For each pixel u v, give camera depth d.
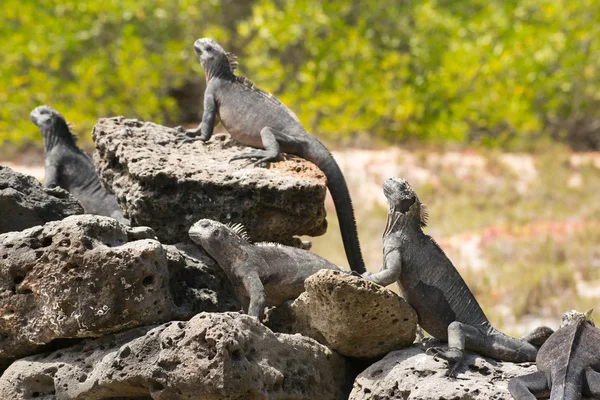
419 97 39.41
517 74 39.19
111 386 8.61
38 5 40.97
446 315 9.62
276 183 10.46
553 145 38.53
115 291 8.89
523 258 24.47
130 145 11.33
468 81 39.09
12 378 9.34
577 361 8.38
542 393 8.35
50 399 9.23
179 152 11.58
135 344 8.55
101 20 40.06
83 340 9.41
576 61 39.62
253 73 40.22
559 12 41.09
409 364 8.97
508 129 39.16
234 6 42.69
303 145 11.68
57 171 13.12
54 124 13.48
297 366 9.07
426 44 41.19
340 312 9.16
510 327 19.08
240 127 11.96
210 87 12.34
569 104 40.31
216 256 9.74
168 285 9.33
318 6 40.91
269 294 9.92
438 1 44.97
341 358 9.74
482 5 44.91
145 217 10.61
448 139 38.25
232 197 10.48
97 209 12.91
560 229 27.19
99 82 37.31
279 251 9.96
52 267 9.04
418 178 33.78
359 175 33.59
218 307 9.87
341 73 39.41
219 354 8.09
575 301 20.59
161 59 38.72
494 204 31.38
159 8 41.16
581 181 34.25
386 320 9.29
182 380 8.17
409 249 9.66
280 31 39.34
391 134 38.97
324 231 11.38
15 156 36.62
